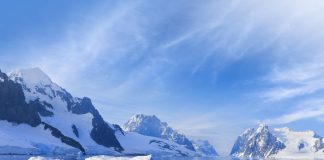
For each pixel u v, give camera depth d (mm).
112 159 172250
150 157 164250
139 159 165375
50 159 160625
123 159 171000
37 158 160000
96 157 176125
